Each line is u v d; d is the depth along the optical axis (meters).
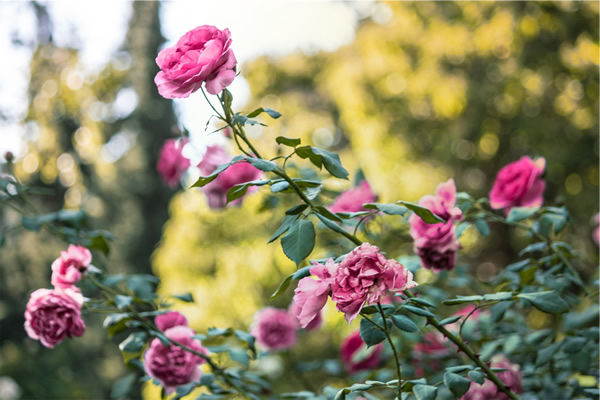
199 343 1.80
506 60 5.80
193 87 1.26
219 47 1.25
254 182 1.29
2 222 6.18
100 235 2.07
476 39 5.57
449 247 1.59
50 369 6.54
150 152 8.19
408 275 1.12
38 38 5.71
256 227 5.28
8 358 6.39
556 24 5.21
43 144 5.39
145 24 7.93
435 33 5.87
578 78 5.39
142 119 8.09
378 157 6.01
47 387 6.37
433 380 1.83
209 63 1.24
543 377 1.93
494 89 5.85
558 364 1.91
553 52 5.42
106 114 6.75
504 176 1.80
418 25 5.94
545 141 5.52
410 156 6.11
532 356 2.00
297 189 1.30
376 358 2.43
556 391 1.80
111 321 1.76
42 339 1.67
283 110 7.46
